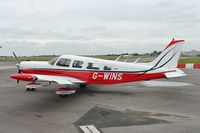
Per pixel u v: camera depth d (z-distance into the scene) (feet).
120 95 32.63
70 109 24.61
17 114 22.61
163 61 33.24
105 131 17.62
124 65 33.55
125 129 18.04
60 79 31.73
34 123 19.71
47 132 17.49
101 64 33.83
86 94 33.30
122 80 33.60
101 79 33.91
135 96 31.89
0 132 17.49
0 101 28.48
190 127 18.45
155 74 33.19
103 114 22.58
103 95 32.55
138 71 33.22
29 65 35.60
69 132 17.47
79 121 20.26
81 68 34.01
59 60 34.81
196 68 85.61
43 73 35.04
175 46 33.01
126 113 22.93
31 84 36.45
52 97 31.04
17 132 17.51
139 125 19.02
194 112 23.27
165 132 17.31
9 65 110.01
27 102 27.94
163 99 29.86
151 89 38.04
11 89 37.58
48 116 21.89
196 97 31.14
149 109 24.57
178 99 29.84
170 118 21.08
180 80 50.44
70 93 31.14
